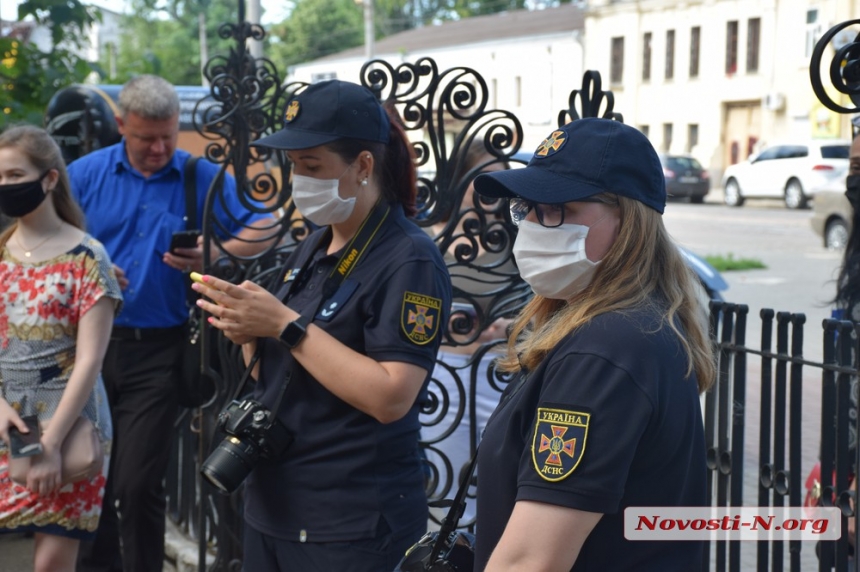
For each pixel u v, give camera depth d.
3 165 3.01
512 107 36.97
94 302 3.08
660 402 1.53
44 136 3.10
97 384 3.18
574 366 1.54
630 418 1.50
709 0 31.19
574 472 1.49
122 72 7.43
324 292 2.39
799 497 2.53
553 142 1.69
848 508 2.38
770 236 19.02
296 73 45.62
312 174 2.37
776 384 2.58
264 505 2.41
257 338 2.49
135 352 3.61
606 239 1.66
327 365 2.27
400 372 2.27
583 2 39.25
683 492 1.61
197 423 3.55
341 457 2.33
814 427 5.54
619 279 1.62
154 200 3.72
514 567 1.50
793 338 2.51
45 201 3.10
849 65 2.00
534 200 1.62
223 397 3.40
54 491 3.04
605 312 1.59
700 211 24.75
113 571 3.79
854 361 2.36
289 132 2.35
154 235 3.68
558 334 1.61
